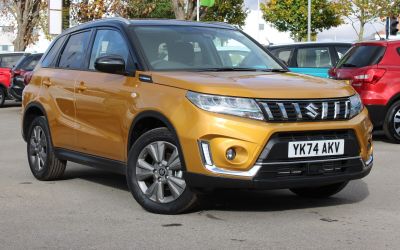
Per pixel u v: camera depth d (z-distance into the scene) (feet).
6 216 20.04
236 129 17.84
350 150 19.21
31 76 27.89
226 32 24.27
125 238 17.39
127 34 22.30
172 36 22.66
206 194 22.36
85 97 23.16
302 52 44.34
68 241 17.19
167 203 19.63
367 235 17.61
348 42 43.80
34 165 26.73
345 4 110.83
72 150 24.44
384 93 36.22
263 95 18.19
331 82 20.49
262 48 24.53
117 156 21.61
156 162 19.76
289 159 18.21
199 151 18.13
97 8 87.71
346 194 23.34
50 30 66.85
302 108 18.48
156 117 19.47
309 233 17.79
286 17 115.34
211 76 19.85
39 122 26.32
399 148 35.81
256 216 19.77
